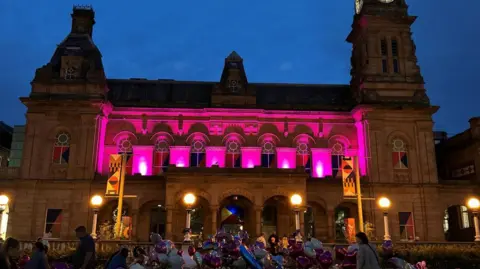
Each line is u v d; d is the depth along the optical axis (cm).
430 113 4616
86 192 4225
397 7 5041
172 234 4012
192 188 3897
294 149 4669
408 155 4528
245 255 1283
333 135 4738
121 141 4641
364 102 4653
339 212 4534
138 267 1320
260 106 4756
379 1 5047
